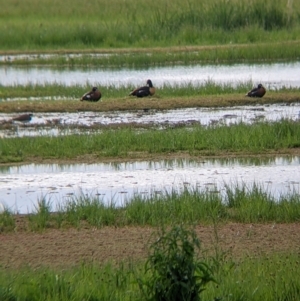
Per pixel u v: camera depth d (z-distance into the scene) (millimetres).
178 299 31703
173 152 67438
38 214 47562
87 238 43781
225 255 39406
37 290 33562
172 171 61094
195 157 65812
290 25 154750
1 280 34531
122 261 37875
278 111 86062
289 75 113125
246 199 49781
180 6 168750
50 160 65750
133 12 169250
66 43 148625
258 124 75062
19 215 49344
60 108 88250
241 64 125688
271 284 34312
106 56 131875
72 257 40312
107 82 108625
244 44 141500
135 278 34219
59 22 168000
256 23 152625
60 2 194375
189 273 31750
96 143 69062
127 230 45250
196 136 70062
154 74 116375
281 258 38719
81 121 82438
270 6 157125
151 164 63719
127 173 60656
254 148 67562
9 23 167125
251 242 42656
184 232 32156
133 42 148000
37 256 40594
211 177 58969
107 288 33906
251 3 160250
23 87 103250
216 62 128125
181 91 96688
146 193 54156
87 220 47312
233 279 34781
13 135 76438
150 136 70438
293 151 67438
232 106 89500
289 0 161000
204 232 44562
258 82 106375
